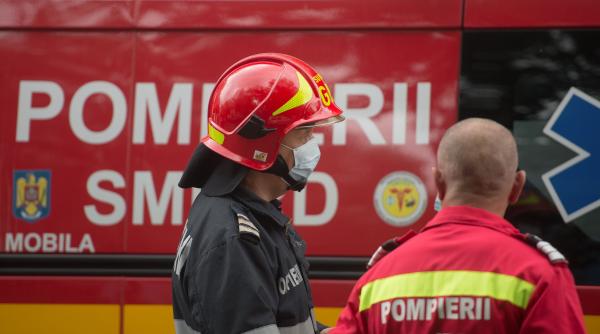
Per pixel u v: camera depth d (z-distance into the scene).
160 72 8.48
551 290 4.14
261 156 5.52
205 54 8.46
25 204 8.49
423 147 8.16
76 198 8.45
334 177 8.20
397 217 8.13
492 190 4.57
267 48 8.41
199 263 5.08
